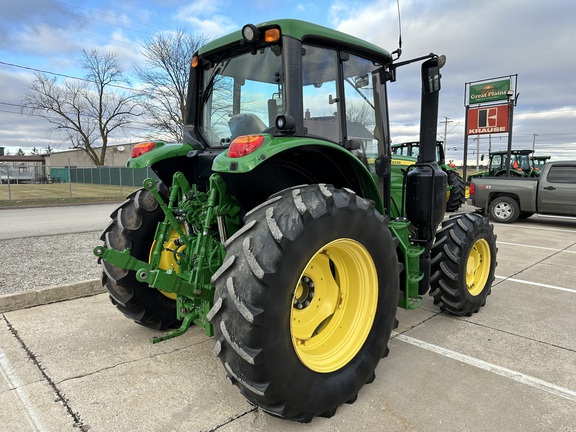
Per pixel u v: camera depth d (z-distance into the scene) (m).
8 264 5.43
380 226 2.53
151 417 2.28
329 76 2.81
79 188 27.34
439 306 3.90
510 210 10.59
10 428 2.17
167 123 27.67
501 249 7.16
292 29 2.49
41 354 3.00
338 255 2.56
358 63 3.09
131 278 3.10
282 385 2.02
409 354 3.09
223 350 2.02
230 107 2.90
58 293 4.18
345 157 2.73
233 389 2.57
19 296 3.94
